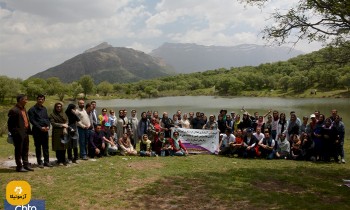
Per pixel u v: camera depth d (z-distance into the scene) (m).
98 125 14.98
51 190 9.18
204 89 182.38
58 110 12.23
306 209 8.05
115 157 14.92
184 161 14.60
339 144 14.71
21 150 10.94
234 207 8.17
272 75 153.25
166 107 82.62
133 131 16.89
